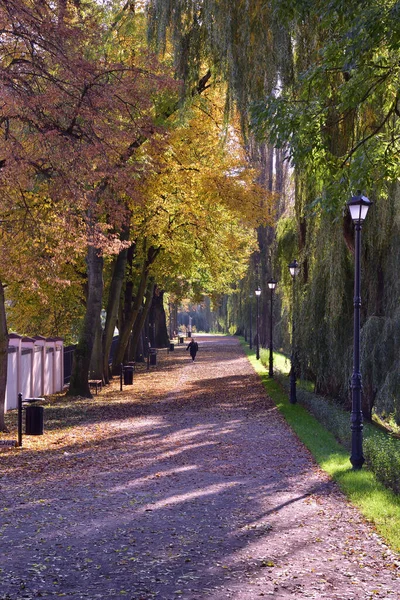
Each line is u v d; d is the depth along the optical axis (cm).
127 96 1852
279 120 1137
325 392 2542
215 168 2741
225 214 3198
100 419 2191
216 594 671
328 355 2331
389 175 1215
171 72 1959
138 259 4125
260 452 1570
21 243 2020
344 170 1170
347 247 2158
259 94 1938
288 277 3175
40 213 2047
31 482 1265
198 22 2044
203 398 2830
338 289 2144
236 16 1925
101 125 1794
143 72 1914
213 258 3456
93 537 884
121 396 2931
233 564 768
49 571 746
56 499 1116
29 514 1012
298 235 2673
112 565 766
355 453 1329
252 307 7125
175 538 877
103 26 2019
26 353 2695
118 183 1909
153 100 2405
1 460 1499
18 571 746
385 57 1113
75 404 2600
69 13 1777
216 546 840
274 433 1862
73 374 2881
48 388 3014
